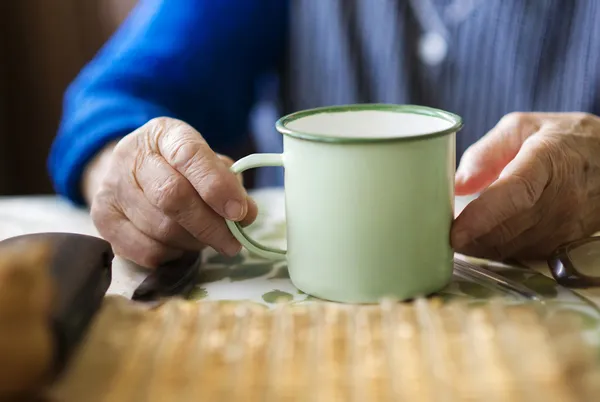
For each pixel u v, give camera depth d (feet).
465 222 1.54
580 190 1.70
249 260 1.73
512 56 2.55
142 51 2.52
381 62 2.77
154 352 1.27
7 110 3.63
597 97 2.47
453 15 2.61
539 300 1.48
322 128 1.62
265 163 1.55
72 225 2.00
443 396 1.17
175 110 2.51
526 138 1.78
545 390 1.18
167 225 1.65
